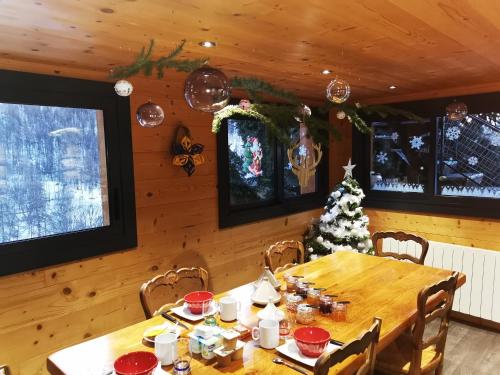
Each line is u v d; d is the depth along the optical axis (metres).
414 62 2.36
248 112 2.37
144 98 2.78
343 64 2.38
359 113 4.20
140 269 2.83
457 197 3.63
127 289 2.77
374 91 3.62
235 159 3.50
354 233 3.77
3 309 2.22
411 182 3.96
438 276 2.48
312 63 2.33
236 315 1.90
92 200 2.61
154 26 1.58
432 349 2.26
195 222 3.16
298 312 1.86
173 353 1.51
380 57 2.20
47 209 2.42
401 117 3.94
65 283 2.46
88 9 1.36
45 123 2.37
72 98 2.43
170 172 2.97
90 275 2.58
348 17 1.52
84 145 2.55
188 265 3.13
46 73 2.31
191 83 1.50
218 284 3.37
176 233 3.04
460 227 3.63
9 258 2.22
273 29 1.65
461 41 1.89
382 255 3.22
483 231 3.48
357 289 2.27
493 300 3.27
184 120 3.03
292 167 4.04
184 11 1.41
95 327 2.61
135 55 2.06
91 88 2.50
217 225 3.34
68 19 1.47
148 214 2.86
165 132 2.91
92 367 1.48
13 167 2.27
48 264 2.38
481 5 1.42
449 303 2.05
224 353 1.48
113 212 2.67
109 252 2.66
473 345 3.13
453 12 1.49
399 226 4.07
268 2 1.35
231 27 1.62
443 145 3.71
